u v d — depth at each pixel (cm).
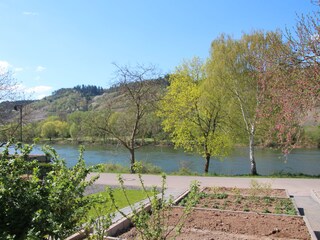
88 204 439
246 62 2227
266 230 676
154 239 470
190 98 2411
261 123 1998
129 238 625
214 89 2314
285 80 1280
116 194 1204
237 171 2570
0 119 2180
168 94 2456
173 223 721
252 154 2175
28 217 364
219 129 2436
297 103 1202
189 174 1911
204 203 953
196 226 702
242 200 1006
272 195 1088
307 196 1237
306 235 644
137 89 2219
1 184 358
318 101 1163
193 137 2497
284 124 1305
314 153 3456
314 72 1166
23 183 376
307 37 1257
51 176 421
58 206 396
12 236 315
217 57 2303
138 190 1313
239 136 2373
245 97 2231
